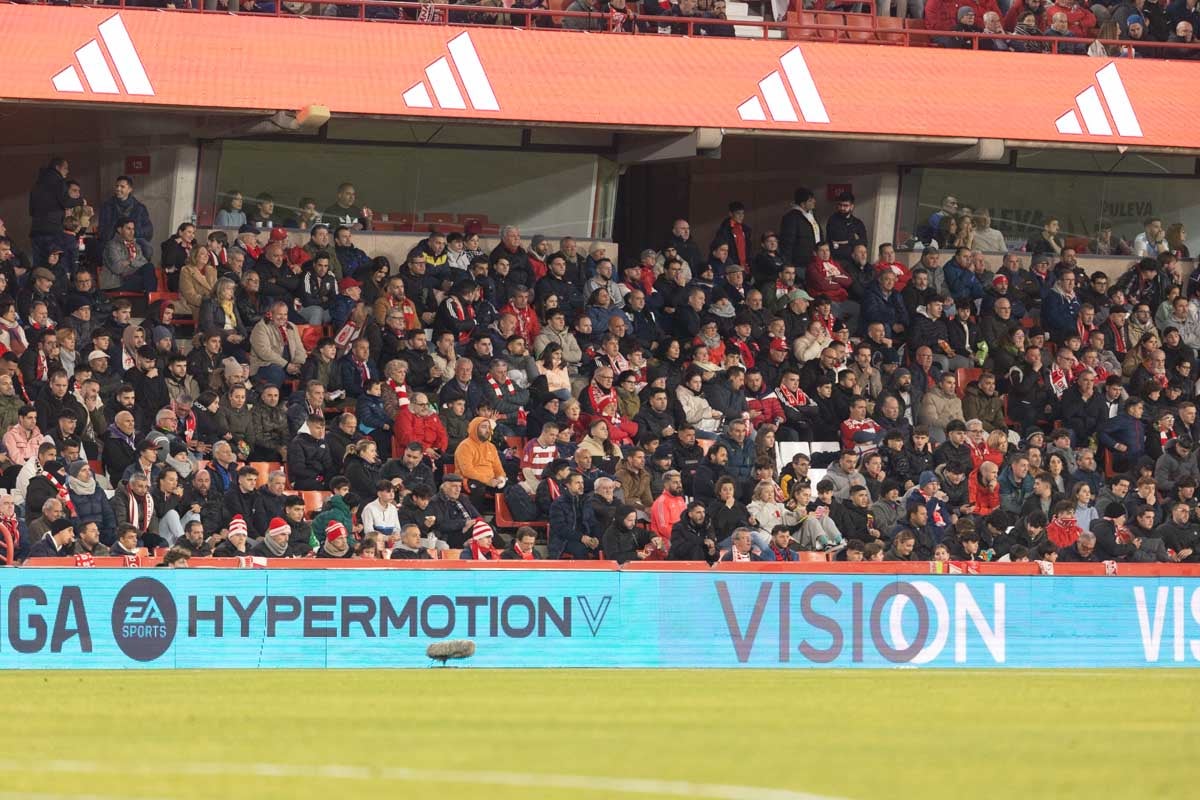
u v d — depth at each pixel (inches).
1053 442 2255.2
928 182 2768.2
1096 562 1868.8
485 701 1175.6
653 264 2453.2
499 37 2415.1
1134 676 1535.4
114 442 1895.9
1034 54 2645.2
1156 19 2797.7
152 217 2431.1
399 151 2517.2
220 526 1786.4
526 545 1835.6
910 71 2583.7
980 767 823.7
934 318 2509.8
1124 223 2871.6
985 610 1692.9
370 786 726.5
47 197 2206.0
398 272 2442.2
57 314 2117.4
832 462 2175.2
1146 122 2657.5
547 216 2600.9
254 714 1066.7
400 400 2087.8
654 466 2084.2
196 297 2194.9
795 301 2455.7
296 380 2174.0
